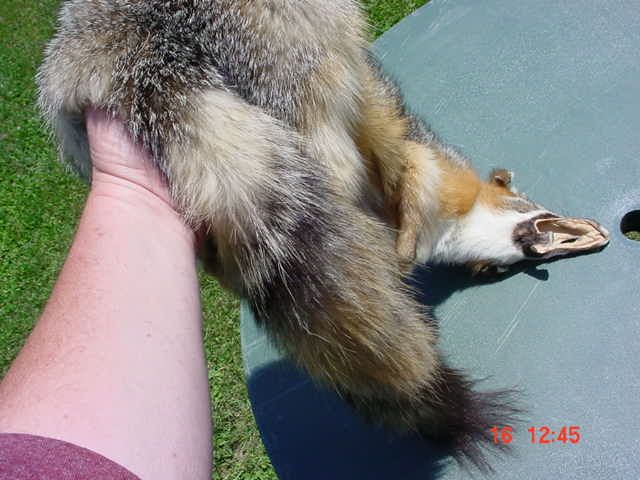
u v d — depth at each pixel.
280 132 0.48
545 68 0.84
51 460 0.28
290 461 0.67
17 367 0.34
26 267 1.15
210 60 0.49
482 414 0.64
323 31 0.53
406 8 1.22
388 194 0.68
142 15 0.49
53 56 0.51
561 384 0.65
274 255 0.45
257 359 0.73
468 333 0.70
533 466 0.61
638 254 0.71
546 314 0.70
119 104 0.46
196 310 0.40
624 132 0.77
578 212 0.74
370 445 0.66
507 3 0.91
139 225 0.42
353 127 0.58
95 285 0.37
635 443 0.61
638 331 0.66
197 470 0.34
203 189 0.45
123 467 0.30
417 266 0.77
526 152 0.79
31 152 1.27
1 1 1.45
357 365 0.50
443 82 0.86
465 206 0.74
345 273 0.48
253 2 0.51
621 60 0.82
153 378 0.34
